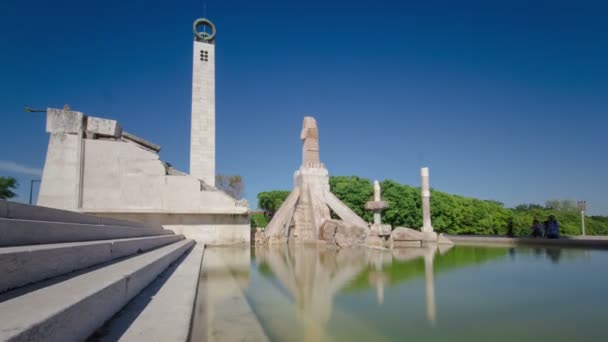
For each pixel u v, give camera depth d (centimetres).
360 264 1462
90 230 600
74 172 1652
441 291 916
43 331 209
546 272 1265
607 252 2031
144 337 310
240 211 1923
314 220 2733
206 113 3073
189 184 1869
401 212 3794
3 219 351
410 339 554
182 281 636
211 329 531
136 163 1784
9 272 292
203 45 3166
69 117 1664
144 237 945
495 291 918
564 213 5753
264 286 932
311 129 3191
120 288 404
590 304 786
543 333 586
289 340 539
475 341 552
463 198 4822
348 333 577
